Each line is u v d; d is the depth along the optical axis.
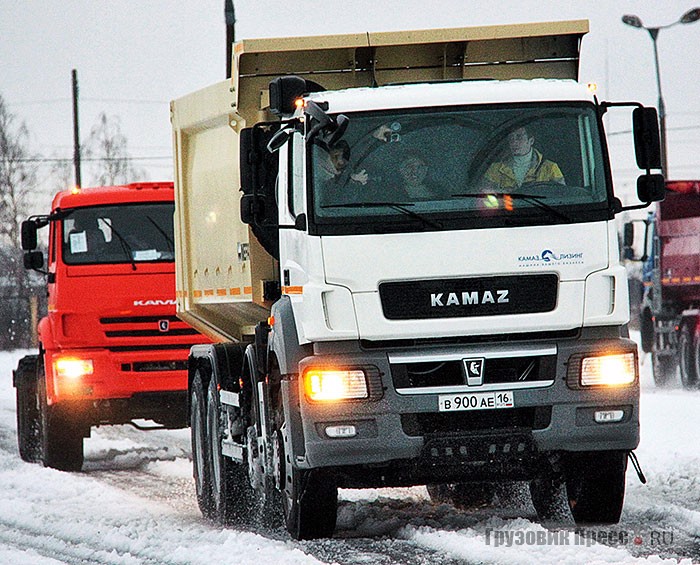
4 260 155.50
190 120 37.38
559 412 26.77
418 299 26.67
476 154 27.28
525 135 27.42
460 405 26.53
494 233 26.83
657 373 78.00
